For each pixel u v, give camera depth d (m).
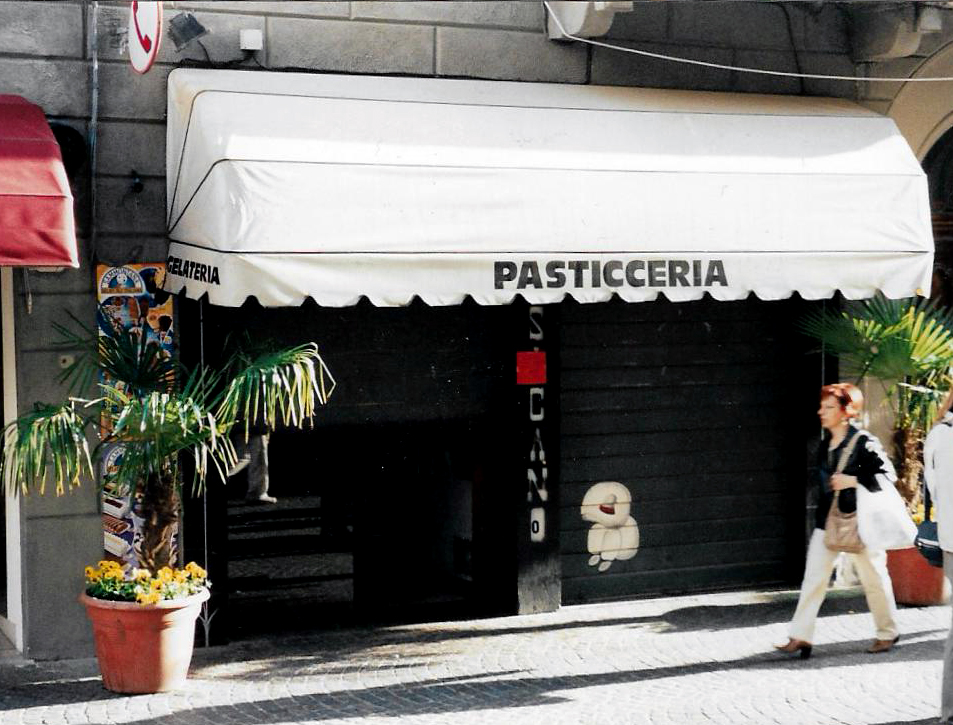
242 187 7.55
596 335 9.93
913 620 9.41
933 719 7.19
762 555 10.55
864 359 9.92
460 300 8.03
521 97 8.86
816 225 8.86
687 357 10.22
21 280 8.27
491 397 9.56
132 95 8.44
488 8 9.20
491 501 9.73
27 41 8.21
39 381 8.34
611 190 8.41
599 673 8.19
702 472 10.31
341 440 9.24
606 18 9.05
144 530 7.88
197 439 7.57
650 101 9.20
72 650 8.52
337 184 7.77
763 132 9.08
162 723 7.23
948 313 10.95
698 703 7.54
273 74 8.55
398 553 9.53
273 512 9.11
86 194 8.39
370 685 7.96
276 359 7.56
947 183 10.94
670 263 8.50
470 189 8.08
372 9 8.91
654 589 10.23
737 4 9.84
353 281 7.75
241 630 9.10
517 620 9.55
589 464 9.97
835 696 7.64
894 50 9.89
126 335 7.86
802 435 10.52
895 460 10.05
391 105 8.30
